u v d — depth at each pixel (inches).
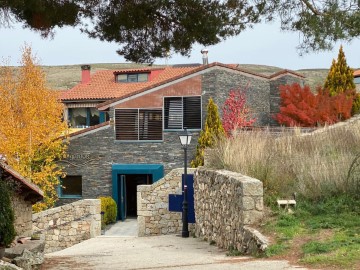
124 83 1628.9
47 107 1147.9
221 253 524.1
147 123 1205.7
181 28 465.4
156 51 479.8
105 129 1220.5
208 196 688.4
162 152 1196.5
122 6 456.1
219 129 1125.1
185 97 1186.0
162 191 928.9
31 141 1123.9
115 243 819.4
